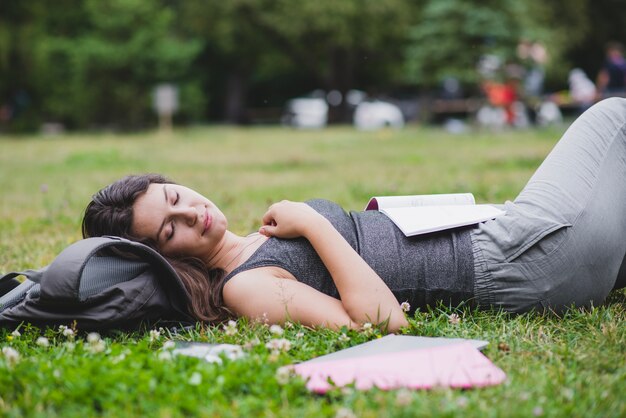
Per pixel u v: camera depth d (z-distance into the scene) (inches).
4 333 112.7
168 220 114.7
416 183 312.7
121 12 872.9
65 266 108.4
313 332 106.9
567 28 1048.2
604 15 1152.8
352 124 1123.3
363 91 1330.0
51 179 382.6
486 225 118.1
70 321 111.1
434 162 421.7
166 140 729.0
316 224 112.4
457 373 88.5
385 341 100.9
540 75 815.1
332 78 1122.7
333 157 491.2
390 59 1114.1
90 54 863.1
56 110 890.1
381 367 89.8
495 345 102.0
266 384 84.4
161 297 115.0
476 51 729.6
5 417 80.0
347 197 276.1
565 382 88.1
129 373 85.4
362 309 107.6
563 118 914.1
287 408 80.2
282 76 1467.8
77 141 725.9
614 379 88.8
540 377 88.7
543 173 120.6
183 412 80.0
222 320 114.2
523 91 773.9
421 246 117.1
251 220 215.8
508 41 718.5
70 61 873.5
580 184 116.6
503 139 605.9
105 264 113.1
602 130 121.1
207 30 1120.2
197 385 83.5
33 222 230.8
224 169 422.0
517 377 89.7
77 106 890.7
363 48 1090.1
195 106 978.1
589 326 110.7
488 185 291.3
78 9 932.6
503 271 115.0
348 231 117.3
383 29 1031.6
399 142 625.0
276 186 323.0
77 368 87.9
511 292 115.5
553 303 115.9
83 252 109.1
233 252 118.2
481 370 89.5
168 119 893.8
